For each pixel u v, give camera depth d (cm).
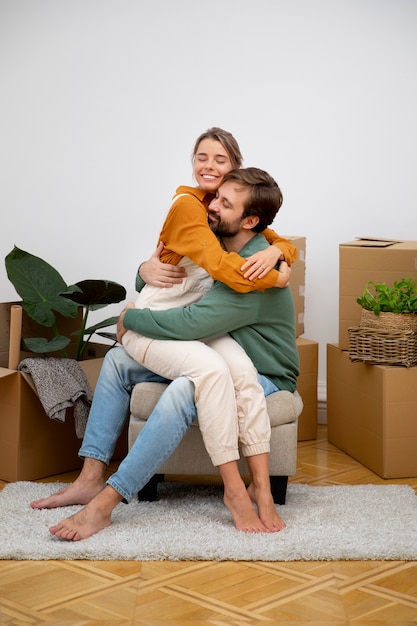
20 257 347
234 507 272
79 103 411
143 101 407
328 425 384
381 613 217
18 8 411
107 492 269
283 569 245
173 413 274
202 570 244
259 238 296
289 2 397
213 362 277
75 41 408
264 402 282
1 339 354
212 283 300
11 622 211
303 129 401
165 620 213
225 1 399
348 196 402
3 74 415
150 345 289
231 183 286
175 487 317
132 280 416
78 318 370
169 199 409
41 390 313
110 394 299
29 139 416
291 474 291
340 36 395
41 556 249
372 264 351
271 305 295
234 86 403
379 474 334
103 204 414
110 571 243
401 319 328
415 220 400
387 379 326
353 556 250
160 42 404
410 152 397
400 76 394
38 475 328
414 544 256
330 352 376
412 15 390
